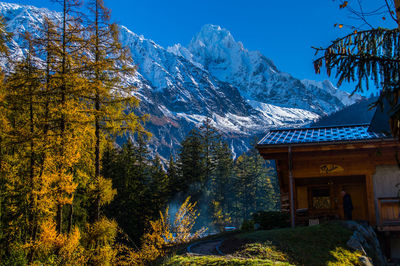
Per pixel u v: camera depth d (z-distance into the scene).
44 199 15.53
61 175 15.78
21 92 16.03
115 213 38.81
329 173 17.30
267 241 11.74
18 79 15.73
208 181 62.12
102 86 16.95
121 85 18.02
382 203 15.96
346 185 19.36
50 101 16.58
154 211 42.62
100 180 17.78
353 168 17.08
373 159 16.84
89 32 17.12
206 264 9.61
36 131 15.96
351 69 4.31
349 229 14.06
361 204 18.95
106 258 16.44
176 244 17.23
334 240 12.70
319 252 11.55
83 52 16.98
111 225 17.44
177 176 55.56
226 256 10.41
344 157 17.20
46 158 15.90
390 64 4.19
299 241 12.18
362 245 13.09
